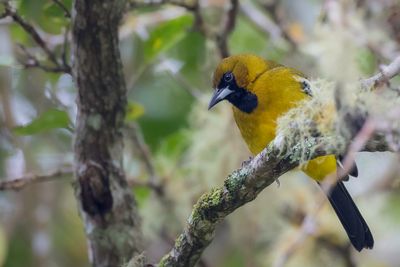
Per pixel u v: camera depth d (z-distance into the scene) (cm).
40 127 986
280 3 1313
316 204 1168
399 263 1243
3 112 1246
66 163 1172
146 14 1234
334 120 677
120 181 869
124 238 869
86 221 873
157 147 1294
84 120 854
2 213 1314
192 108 1259
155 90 1304
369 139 676
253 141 994
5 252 1252
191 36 1295
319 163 927
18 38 1130
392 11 912
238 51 1359
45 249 1270
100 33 814
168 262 760
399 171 1137
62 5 848
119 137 866
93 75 833
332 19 858
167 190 1172
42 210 1299
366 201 1234
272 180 712
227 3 1174
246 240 1200
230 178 719
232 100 998
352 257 1180
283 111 953
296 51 1223
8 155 1255
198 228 736
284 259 1041
